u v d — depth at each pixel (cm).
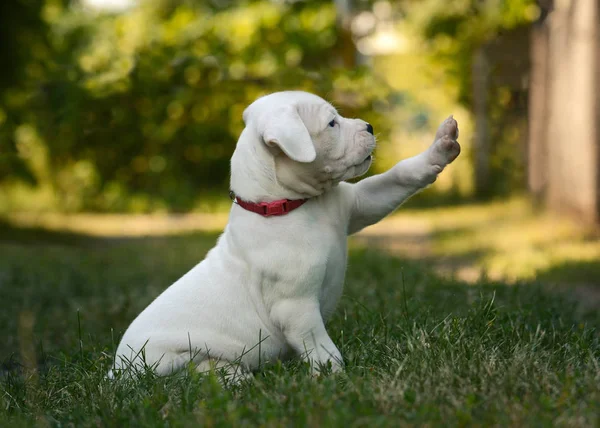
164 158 1576
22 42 1195
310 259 335
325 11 1428
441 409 270
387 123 1327
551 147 1070
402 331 382
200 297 359
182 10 1459
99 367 373
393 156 1521
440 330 367
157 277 757
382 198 367
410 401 279
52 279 747
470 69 1783
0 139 1273
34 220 1426
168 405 304
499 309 408
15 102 1255
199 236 1160
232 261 355
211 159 1606
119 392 329
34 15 1198
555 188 1048
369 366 332
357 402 279
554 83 1053
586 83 941
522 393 287
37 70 1236
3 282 727
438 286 568
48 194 1620
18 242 1159
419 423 259
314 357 338
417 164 356
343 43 1431
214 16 1390
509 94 1582
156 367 351
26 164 1434
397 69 1914
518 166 1531
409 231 1250
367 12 1884
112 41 1365
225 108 1391
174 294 368
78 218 1514
